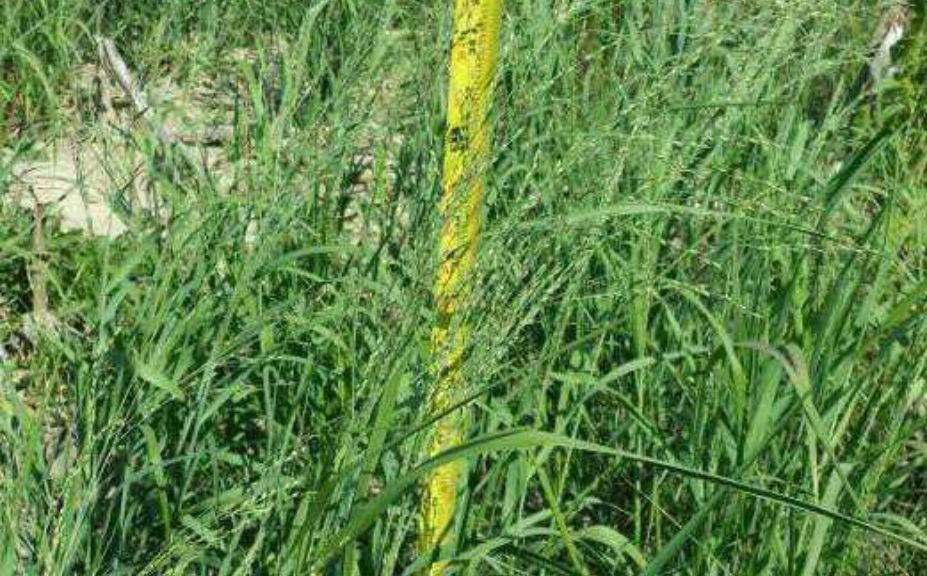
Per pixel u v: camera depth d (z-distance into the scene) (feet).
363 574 9.93
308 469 9.62
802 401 7.90
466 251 8.64
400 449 9.37
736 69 11.64
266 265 10.50
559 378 10.14
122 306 11.82
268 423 10.04
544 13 12.12
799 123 12.54
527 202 9.05
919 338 10.46
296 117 13.32
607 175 9.96
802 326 10.43
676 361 11.52
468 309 8.50
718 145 11.76
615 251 12.16
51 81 15.76
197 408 9.87
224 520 10.08
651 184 10.46
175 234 11.10
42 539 8.43
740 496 9.41
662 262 11.63
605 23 14.64
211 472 10.89
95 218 16.29
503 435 7.25
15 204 14.47
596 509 11.23
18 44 15.97
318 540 8.66
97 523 9.66
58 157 17.48
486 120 8.56
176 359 10.73
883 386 10.55
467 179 8.57
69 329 10.89
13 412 9.56
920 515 11.10
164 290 10.25
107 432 9.23
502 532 9.77
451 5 11.42
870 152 10.34
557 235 9.46
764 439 8.92
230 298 10.80
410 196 12.16
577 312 11.25
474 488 9.86
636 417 10.07
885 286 12.37
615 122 9.70
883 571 10.23
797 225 10.37
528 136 12.37
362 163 14.28
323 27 15.88
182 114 12.70
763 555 9.25
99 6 15.83
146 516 10.07
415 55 12.24
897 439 10.23
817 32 11.68
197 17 15.65
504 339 8.81
